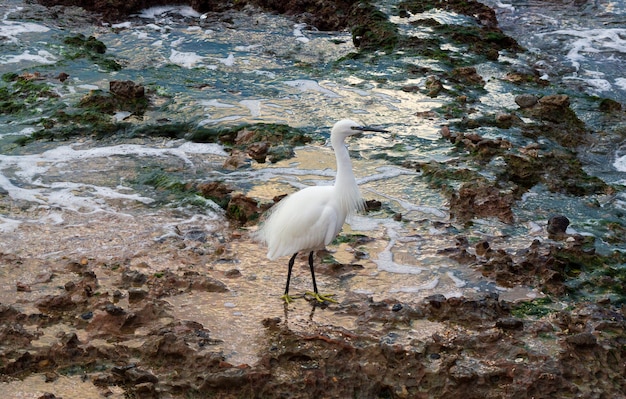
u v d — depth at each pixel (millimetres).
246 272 10703
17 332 8969
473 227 12062
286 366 8609
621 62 20453
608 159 15062
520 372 8430
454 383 8297
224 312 9688
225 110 16297
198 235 11680
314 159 14367
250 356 8789
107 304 9602
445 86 17734
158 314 9492
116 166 14086
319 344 8922
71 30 21109
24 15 21672
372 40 20406
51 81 17406
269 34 21562
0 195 12789
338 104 16828
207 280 10273
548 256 10922
